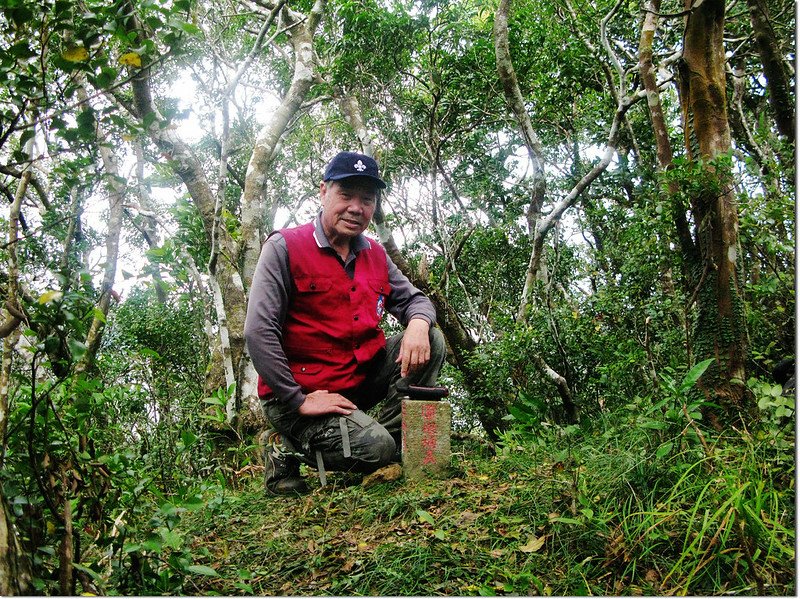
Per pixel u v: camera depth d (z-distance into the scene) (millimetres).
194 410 5199
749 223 3775
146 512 2344
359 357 3516
